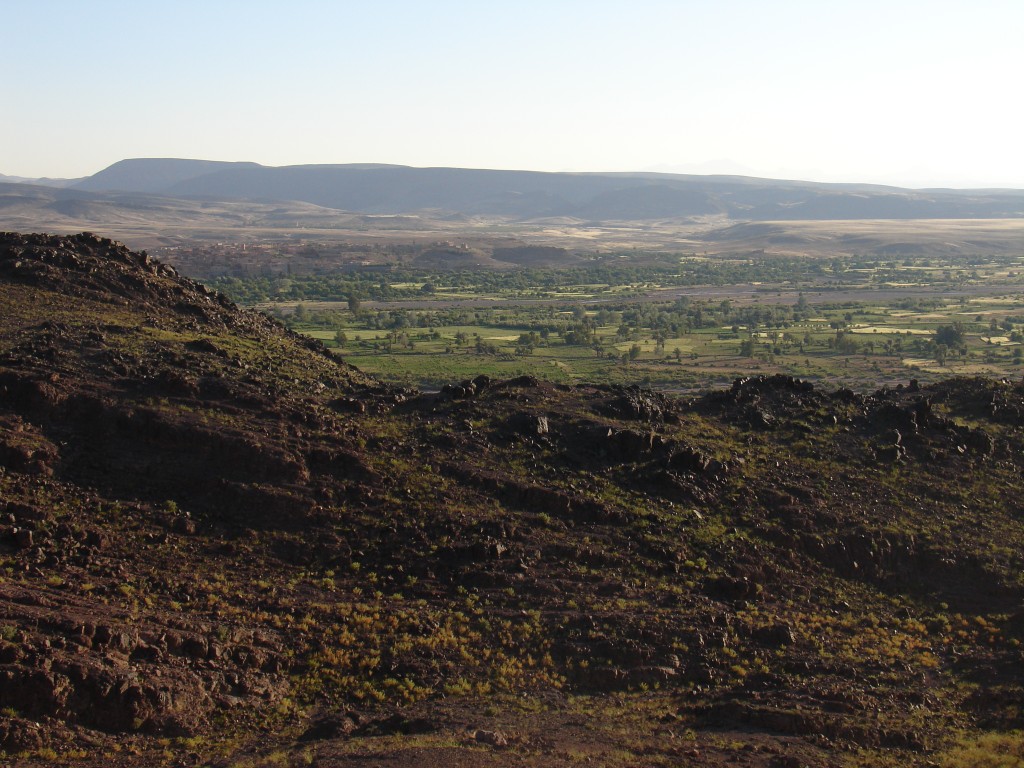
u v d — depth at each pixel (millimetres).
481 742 35406
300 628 42469
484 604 45438
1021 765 36938
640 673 42375
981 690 43500
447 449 57562
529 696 40438
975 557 53969
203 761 33375
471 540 49281
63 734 33062
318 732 36312
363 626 43000
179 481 49812
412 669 41031
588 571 48938
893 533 54938
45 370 54531
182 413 53500
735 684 42438
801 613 48625
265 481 50781
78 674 34469
